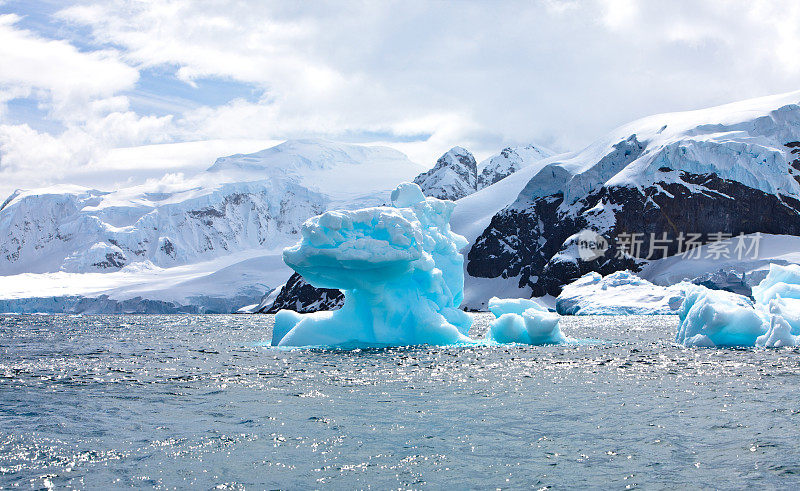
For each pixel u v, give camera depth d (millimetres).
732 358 30938
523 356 33062
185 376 27188
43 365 32219
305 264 34938
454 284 41781
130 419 18234
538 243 169500
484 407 19766
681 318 40844
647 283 97625
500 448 15102
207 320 112188
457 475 13250
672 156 143625
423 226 40875
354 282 35500
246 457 14461
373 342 36688
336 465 13906
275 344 41094
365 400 21078
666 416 18125
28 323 93250
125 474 13312
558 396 21531
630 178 147500
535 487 12523
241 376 26797
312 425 17438
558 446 15227
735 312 36781
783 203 136250
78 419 18219
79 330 70375
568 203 166000
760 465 13562
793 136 145250
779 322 35312
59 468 13680
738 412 18531
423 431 16734
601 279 104000
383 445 15430
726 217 137500
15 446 15305
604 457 14312
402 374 26891
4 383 25594
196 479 13023
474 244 183875
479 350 35656
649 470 13383
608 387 23234
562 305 101938
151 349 41906
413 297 37719
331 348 36719
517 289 162125
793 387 22609
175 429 17016
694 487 12398
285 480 12977
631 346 38375
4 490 12336
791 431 16234
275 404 20453
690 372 26672
